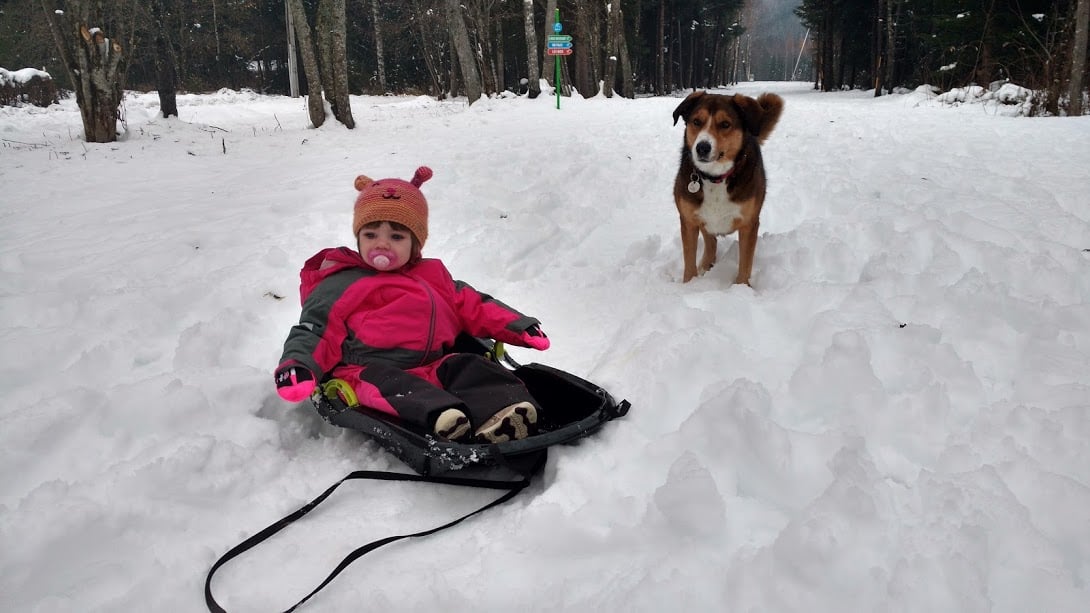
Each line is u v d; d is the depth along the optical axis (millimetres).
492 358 3311
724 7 57531
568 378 2932
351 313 3027
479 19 26969
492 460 2488
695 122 4227
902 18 34281
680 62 53812
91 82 11898
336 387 2867
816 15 42969
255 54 44781
